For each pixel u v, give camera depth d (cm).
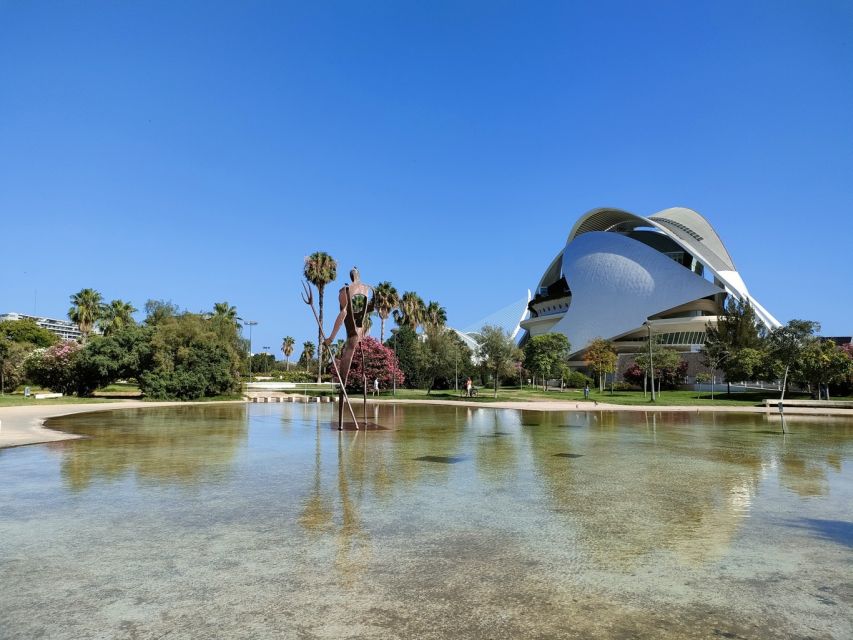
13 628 351
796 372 3866
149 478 882
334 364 1756
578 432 1745
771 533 581
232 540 545
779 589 425
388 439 1493
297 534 567
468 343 7394
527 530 586
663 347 5831
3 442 1347
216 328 4641
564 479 889
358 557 494
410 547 524
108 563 477
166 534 566
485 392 5488
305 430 1738
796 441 1526
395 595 408
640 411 3070
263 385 5925
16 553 504
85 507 684
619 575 454
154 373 3850
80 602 393
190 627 354
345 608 384
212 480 866
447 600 399
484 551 514
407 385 6097
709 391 5488
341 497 744
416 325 6675
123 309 6738
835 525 616
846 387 4300
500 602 397
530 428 1884
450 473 939
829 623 365
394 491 785
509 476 913
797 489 820
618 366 6353
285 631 348
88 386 4300
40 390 5219
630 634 346
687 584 434
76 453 1179
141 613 375
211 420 2159
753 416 2706
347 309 1738
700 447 1362
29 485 823
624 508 690
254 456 1138
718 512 673
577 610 384
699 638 342
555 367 5878
